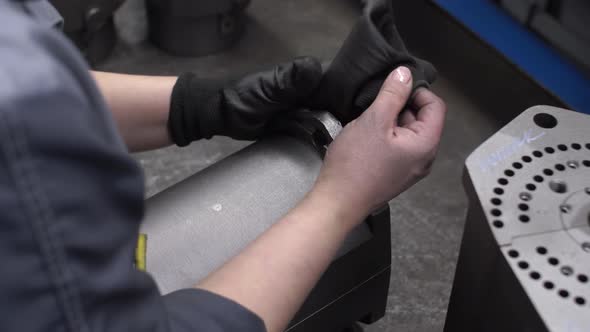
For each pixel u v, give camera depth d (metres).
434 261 1.34
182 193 0.82
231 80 0.87
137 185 0.40
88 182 0.37
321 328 0.92
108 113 0.39
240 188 0.82
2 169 0.34
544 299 0.55
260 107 0.85
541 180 0.63
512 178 0.63
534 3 1.50
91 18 1.54
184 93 0.85
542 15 1.50
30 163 0.34
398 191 0.69
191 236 0.78
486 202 0.62
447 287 1.30
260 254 0.58
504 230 0.60
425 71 0.85
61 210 0.36
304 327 0.88
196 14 1.67
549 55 1.53
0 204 0.34
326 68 0.87
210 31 1.74
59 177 0.36
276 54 1.80
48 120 0.35
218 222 0.79
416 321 1.25
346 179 0.64
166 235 0.77
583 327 0.53
